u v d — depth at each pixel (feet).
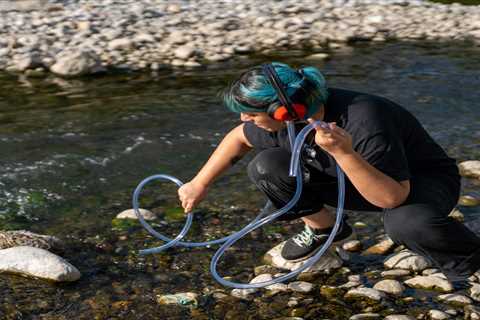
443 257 12.23
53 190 18.30
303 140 11.37
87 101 26.89
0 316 12.53
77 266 14.39
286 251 14.28
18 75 30.68
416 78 30.01
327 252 14.28
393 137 11.60
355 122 11.53
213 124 23.77
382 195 11.52
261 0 46.11
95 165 20.04
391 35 39.27
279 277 13.46
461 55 34.45
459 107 25.64
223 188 18.39
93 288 13.57
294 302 13.00
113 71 31.58
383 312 12.62
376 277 13.89
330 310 12.75
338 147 10.91
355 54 34.91
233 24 39.91
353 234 15.43
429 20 42.37
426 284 13.46
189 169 19.85
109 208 17.28
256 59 34.01
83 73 30.83
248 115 11.59
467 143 21.61
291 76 11.18
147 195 18.08
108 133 22.82
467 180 18.61
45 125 23.76
